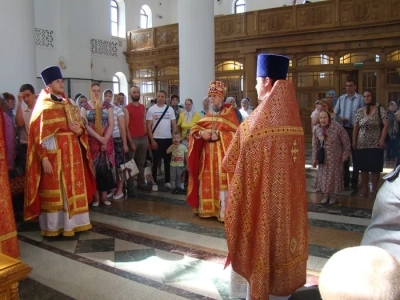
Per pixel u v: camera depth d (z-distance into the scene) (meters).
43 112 3.79
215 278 2.97
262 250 2.21
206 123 4.45
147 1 19.58
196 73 7.65
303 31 13.57
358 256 0.82
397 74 12.45
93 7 16.33
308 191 5.99
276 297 2.38
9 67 5.20
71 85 15.05
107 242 3.80
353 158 5.73
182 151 5.90
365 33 12.66
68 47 14.99
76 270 3.15
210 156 4.45
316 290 2.70
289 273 2.29
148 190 6.13
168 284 2.88
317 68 13.72
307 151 11.46
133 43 18.16
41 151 3.76
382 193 2.22
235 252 2.33
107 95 5.38
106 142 5.00
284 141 2.25
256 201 2.26
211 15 7.69
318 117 5.57
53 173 3.85
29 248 3.67
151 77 17.78
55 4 14.62
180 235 3.99
